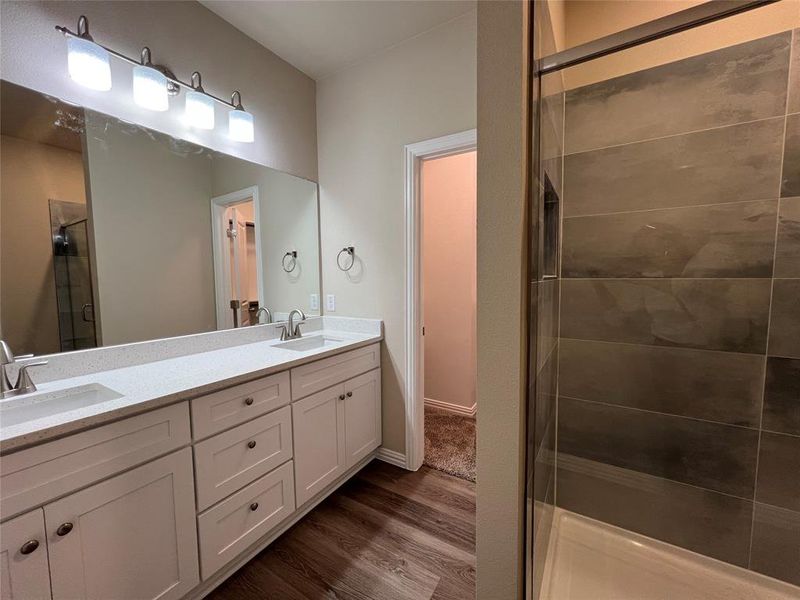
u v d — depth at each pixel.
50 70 1.28
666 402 1.46
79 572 0.96
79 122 1.38
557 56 1.31
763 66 1.22
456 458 2.31
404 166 2.05
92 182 1.42
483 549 0.93
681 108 1.36
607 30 1.54
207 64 1.78
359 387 2.06
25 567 0.87
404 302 2.13
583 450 1.63
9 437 0.82
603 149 1.50
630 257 1.49
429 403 3.18
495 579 0.93
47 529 0.90
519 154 0.83
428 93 1.94
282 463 1.57
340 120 2.31
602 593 1.31
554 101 1.31
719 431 1.38
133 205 1.56
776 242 1.25
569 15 1.61
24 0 1.21
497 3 0.83
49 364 1.30
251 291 2.09
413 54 1.98
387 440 2.27
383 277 2.20
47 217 1.31
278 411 1.54
